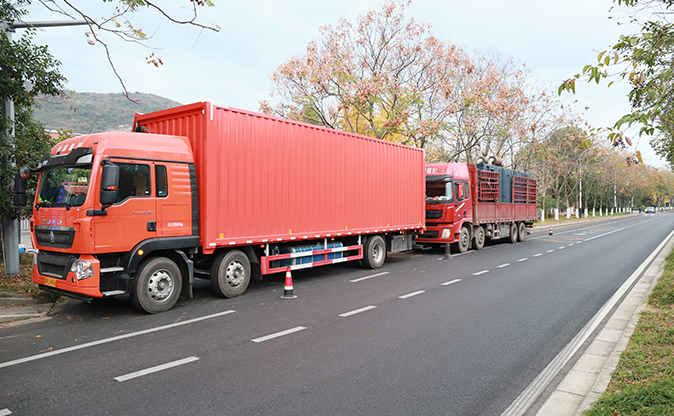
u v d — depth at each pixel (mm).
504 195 20250
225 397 4047
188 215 7680
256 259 9047
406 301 8164
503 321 6805
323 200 10398
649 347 5109
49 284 7105
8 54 8430
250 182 8586
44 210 7254
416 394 4168
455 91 24000
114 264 6957
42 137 10609
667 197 128250
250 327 6410
